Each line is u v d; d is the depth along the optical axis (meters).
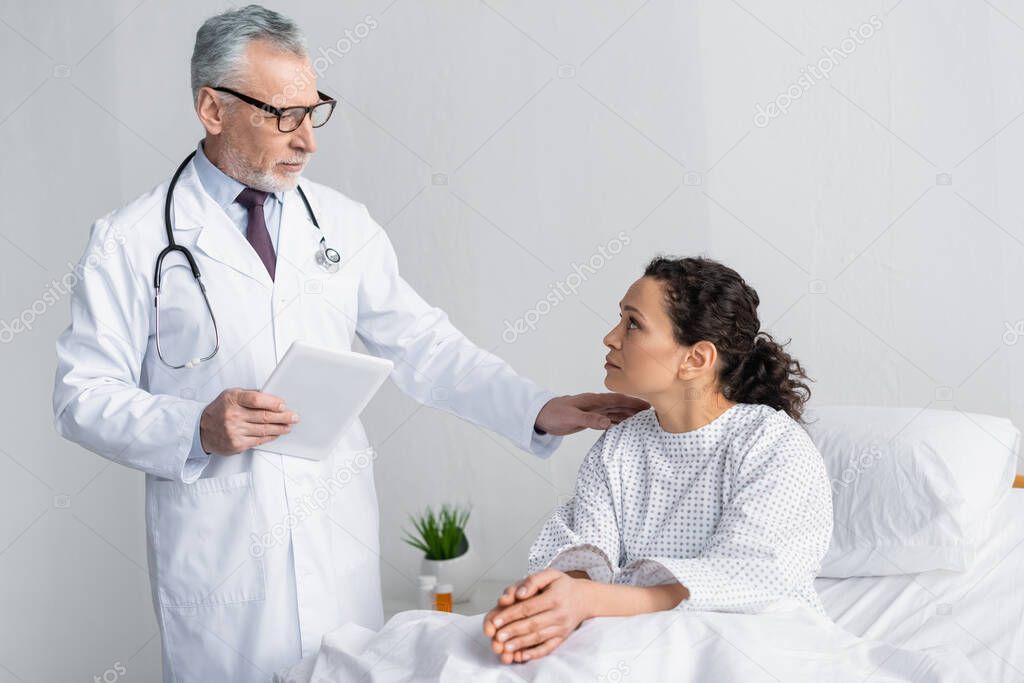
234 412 1.49
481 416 1.82
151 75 2.79
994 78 2.23
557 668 1.15
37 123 2.66
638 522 1.45
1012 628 1.64
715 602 1.26
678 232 2.55
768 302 2.46
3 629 2.59
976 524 1.81
